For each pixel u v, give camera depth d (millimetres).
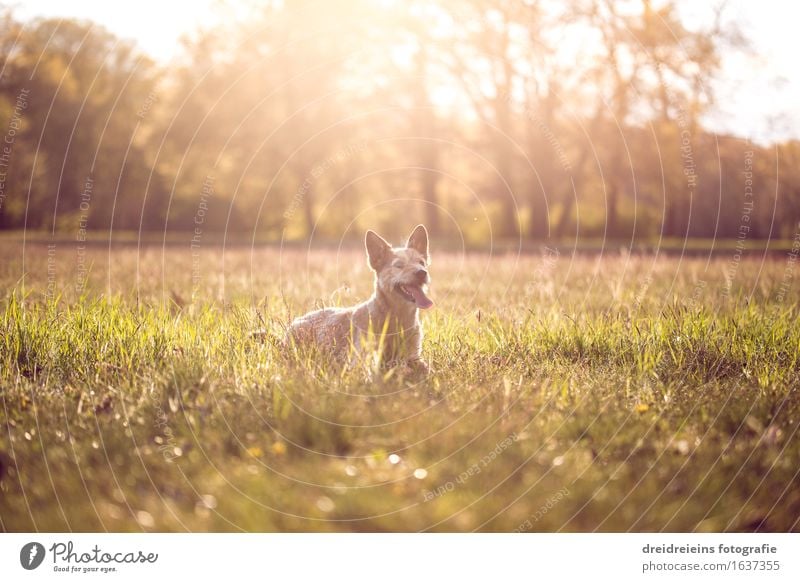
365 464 4367
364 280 13273
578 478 4188
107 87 40469
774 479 4188
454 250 25766
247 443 4648
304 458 4438
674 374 6262
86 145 40688
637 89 27938
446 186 46500
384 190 46312
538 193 40219
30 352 6613
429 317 8781
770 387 5785
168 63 37562
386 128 41125
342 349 7152
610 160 36000
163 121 39281
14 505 3949
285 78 37719
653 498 4000
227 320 7609
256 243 30531
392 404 5234
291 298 9891
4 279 12109
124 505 3967
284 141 39031
